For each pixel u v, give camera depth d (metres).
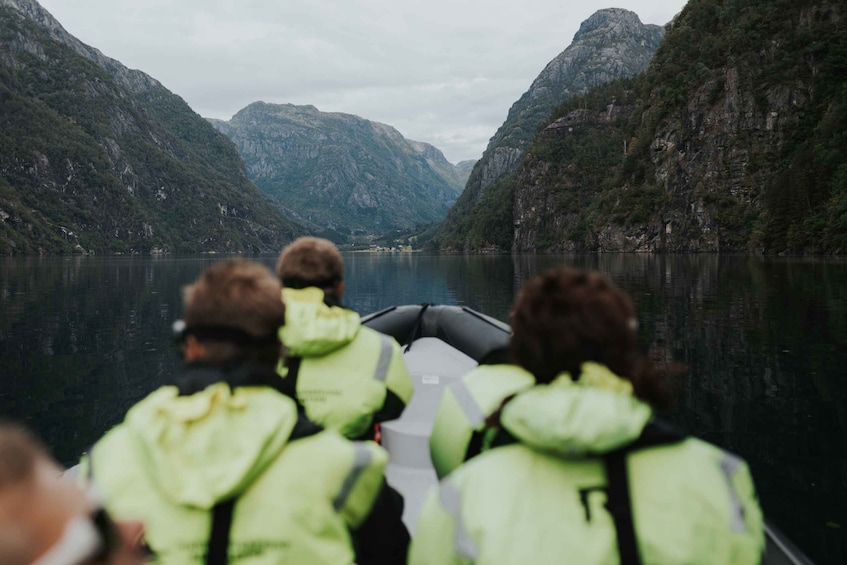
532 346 1.50
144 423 1.54
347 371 3.14
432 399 4.84
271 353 1.72
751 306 19.31
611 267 53.53
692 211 119.50
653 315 17.66
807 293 23.09
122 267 64.88
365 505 1.72
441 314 7.05
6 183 190.88
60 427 8.06
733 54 123.19
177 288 31.55
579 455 1.34
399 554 2.09
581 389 1.38
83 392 9.77
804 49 112.69
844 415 7.89
